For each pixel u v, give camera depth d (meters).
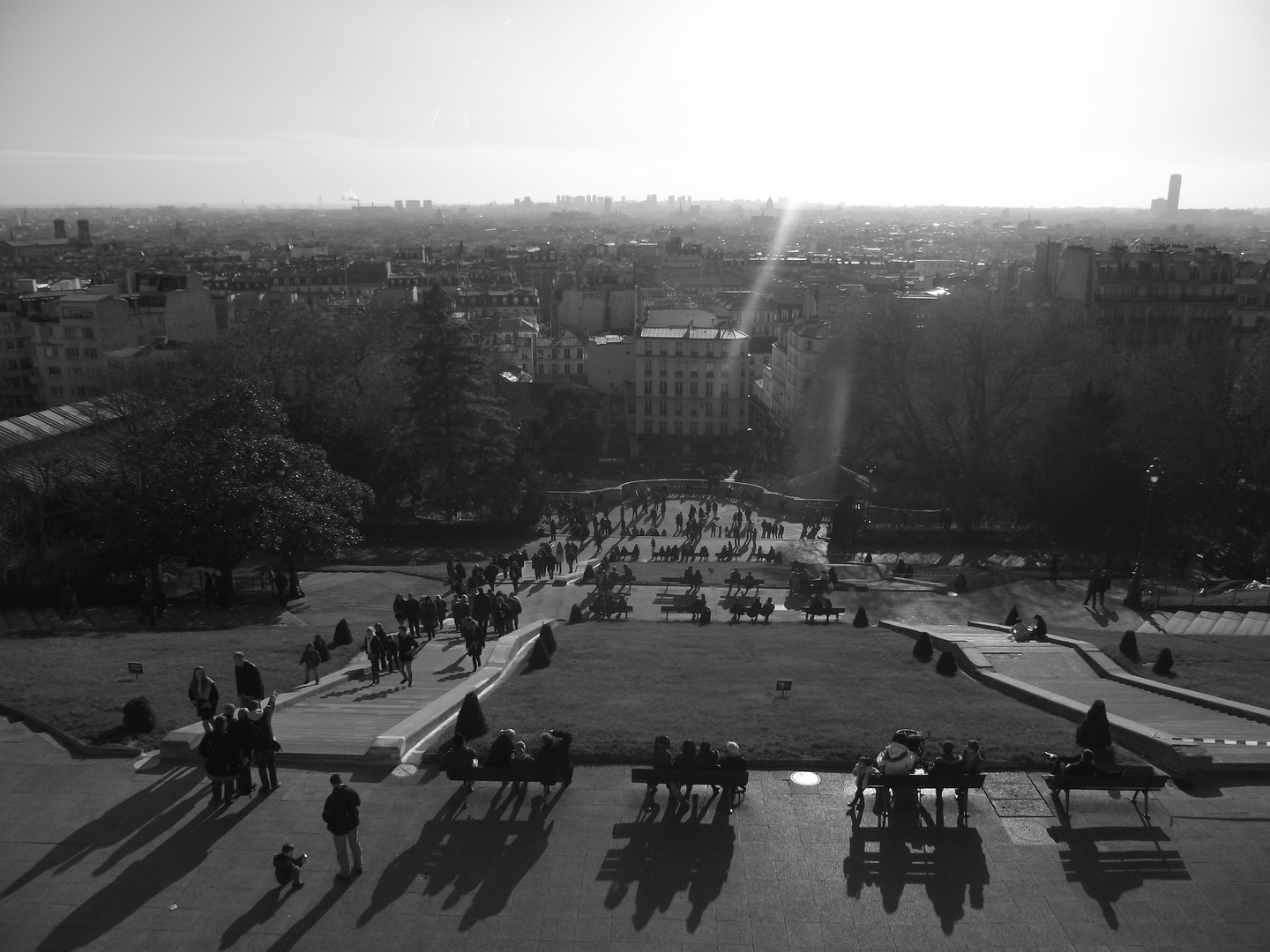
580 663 45.41
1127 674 43.69
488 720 35.00
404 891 25.66
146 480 65.31
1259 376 92.88
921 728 34.19
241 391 69.44
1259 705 38.66
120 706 35.81
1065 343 98.62
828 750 32.16
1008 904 25.30
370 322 123.44
